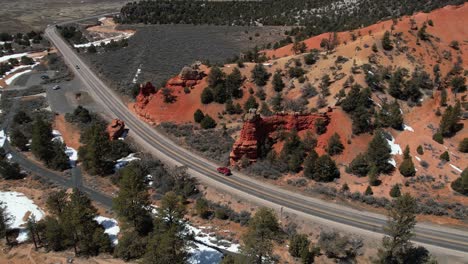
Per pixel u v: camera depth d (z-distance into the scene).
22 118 127.19
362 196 83.75
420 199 81.25
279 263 70.62
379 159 87.94
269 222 67.19
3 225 79.31
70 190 94.94
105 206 89.31
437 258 68.69
